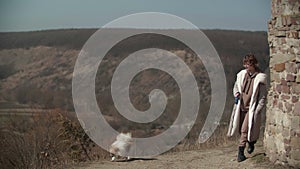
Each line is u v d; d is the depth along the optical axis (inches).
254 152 350.3
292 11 290.8
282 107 298.2
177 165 354.0
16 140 378.6
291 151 288.7
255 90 317.7
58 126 452.8
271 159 311.0
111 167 357.1
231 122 336.5
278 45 303.1
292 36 289.9
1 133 385.7
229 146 448.5
